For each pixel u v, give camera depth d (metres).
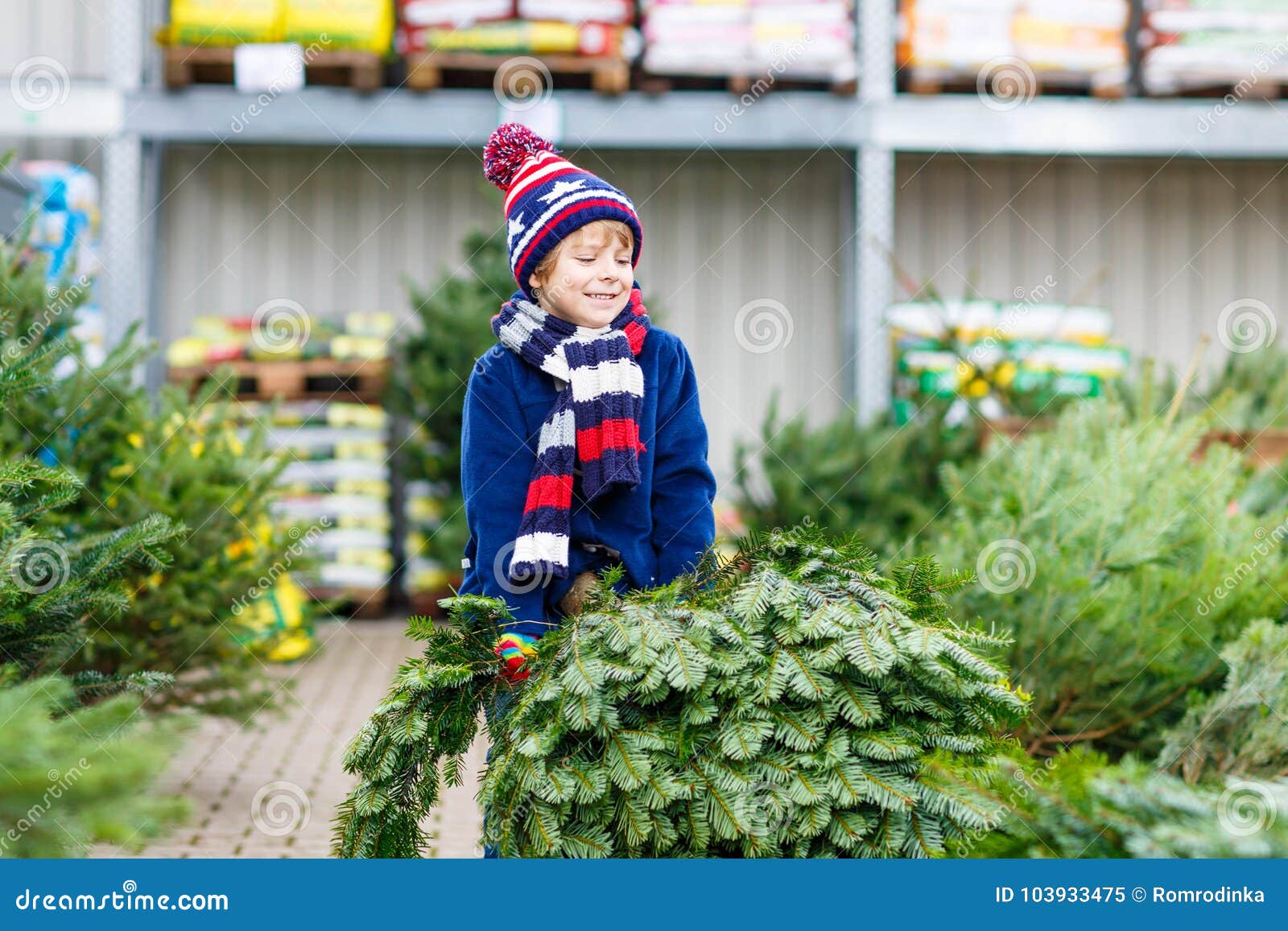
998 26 7.32
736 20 7.20
